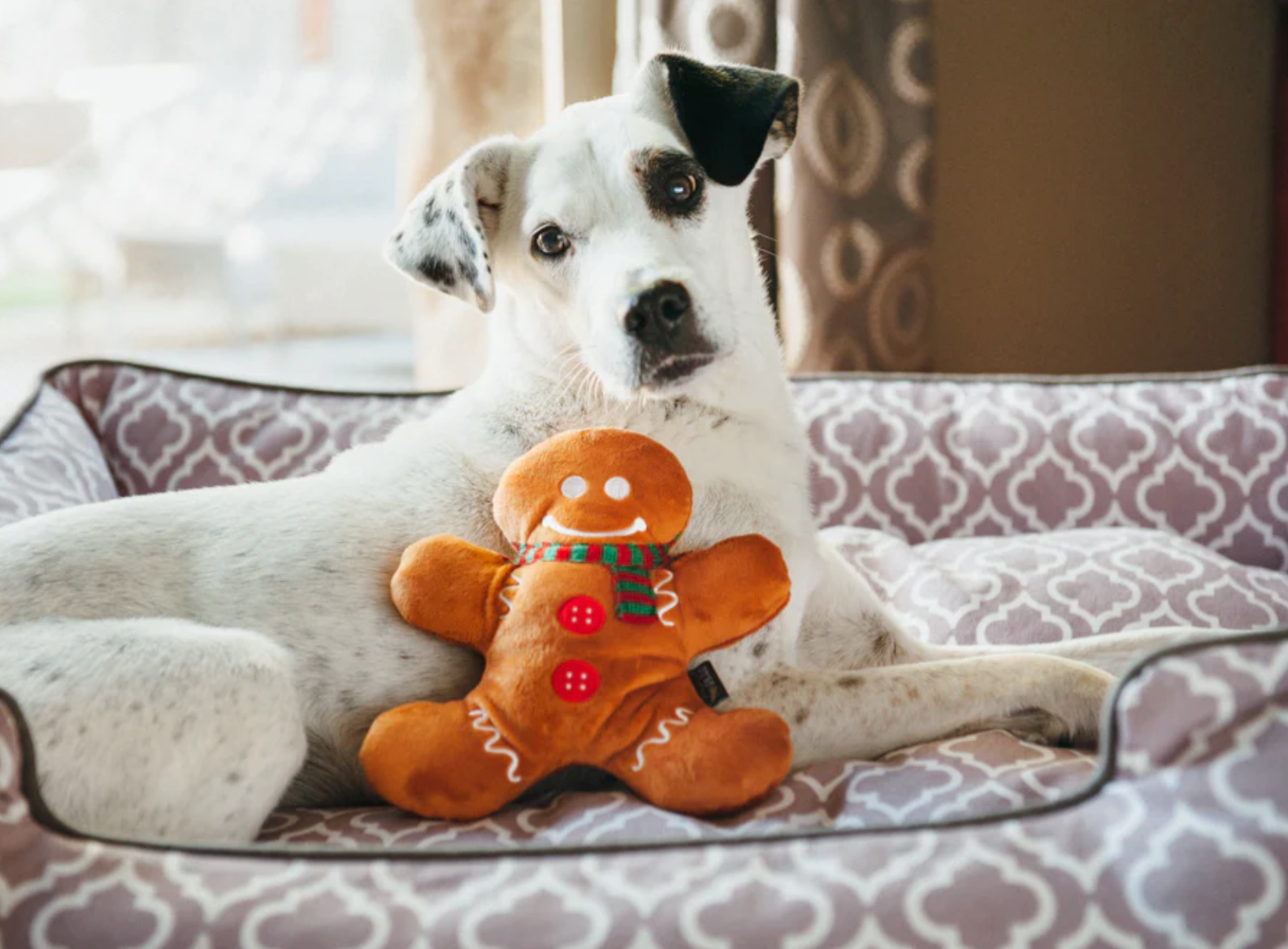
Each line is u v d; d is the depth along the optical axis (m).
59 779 1.44
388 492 1.86
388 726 1.57
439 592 1.64
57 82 5.92
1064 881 1.25
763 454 1.93
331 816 1.66
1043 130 3.70
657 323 1.70
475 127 3.70
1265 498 2.62
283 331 6.24
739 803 1.52
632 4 3.27
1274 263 3.84
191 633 1.58
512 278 1.94
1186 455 2.67
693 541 1.83
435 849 1.34
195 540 1.78
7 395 5.33
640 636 1.55
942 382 2.90
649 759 1.53
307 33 5.94
